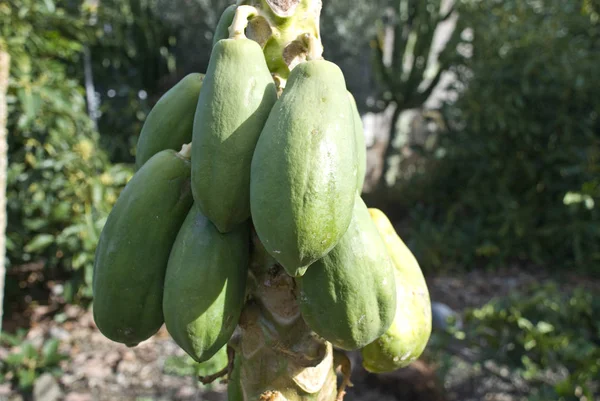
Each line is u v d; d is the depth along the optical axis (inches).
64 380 83.6
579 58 139.5
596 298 85.0
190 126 27.0
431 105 221.3
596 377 70.8
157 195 24.5
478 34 158.7
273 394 26.1
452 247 145.0
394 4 173.8
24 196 96.3
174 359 86.0
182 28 162.4
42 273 113.1
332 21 164.1
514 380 82.8
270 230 20.6
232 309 24.0
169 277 23.5
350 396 79.0
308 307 23.7
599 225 132.1
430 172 166.1
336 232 21.0
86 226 94.0
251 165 21.5
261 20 25.1
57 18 97.5
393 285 24.4
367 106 185.2
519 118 142.8
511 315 77.9
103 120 139.4
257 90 22.3
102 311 24.7
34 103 88.0
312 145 20.6
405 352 29.1
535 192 145.7
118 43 142.3
